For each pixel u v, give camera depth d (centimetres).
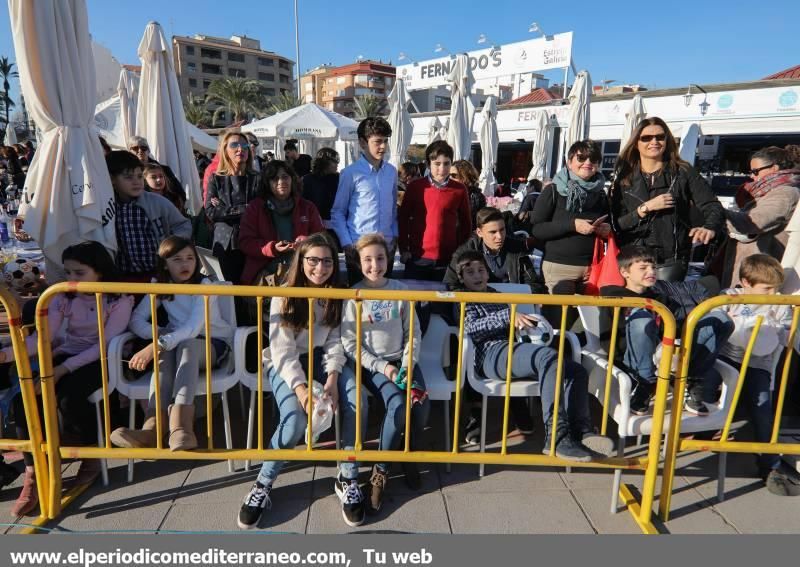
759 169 385
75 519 244
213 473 281
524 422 327
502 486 276
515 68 2356
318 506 257
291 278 267
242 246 354
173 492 265
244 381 276
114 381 265
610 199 363
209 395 246
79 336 276
